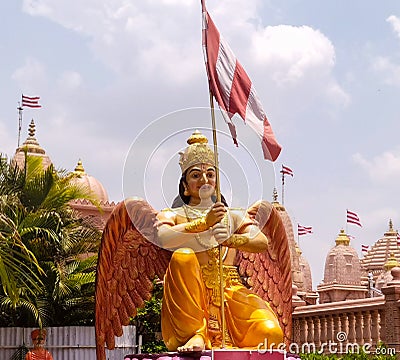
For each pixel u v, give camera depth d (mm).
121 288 9414
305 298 28922
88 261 17406
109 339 9391
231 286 9023
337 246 35781
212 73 9008
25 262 16109
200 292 8477
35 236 16312
